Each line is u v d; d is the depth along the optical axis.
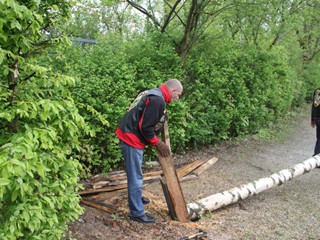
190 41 7.32
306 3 9.07
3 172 2.00
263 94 9.10
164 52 6.48
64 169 2.78
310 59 15.66
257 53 9.05
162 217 4.14
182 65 7.02
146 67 6.17
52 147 2.49
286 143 8.38
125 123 3.86
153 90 3.79
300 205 4.75
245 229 4.04
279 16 8.48
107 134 5.35
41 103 2.40
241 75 8.17
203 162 6.41
